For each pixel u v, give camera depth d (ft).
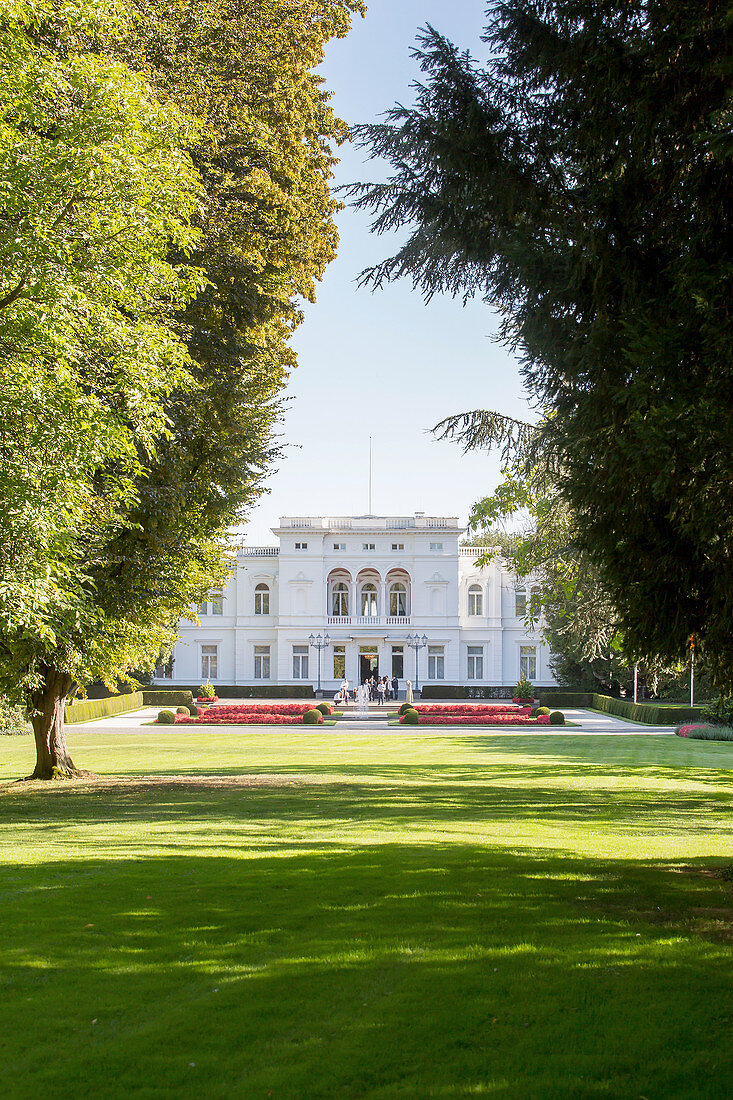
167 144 37.86
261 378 63.05
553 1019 15.19
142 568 54.34
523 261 24.38
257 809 47.09
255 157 55.31
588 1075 13.16
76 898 24.21
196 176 39.45
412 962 18.20
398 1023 15.07
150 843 34.73
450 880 26.12
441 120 25.39
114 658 62.75
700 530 22.04
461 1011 15.60
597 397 23.91
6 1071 13.52
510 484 53.62
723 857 31.27
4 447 34.09
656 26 21.77
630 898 23.93
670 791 56.54
